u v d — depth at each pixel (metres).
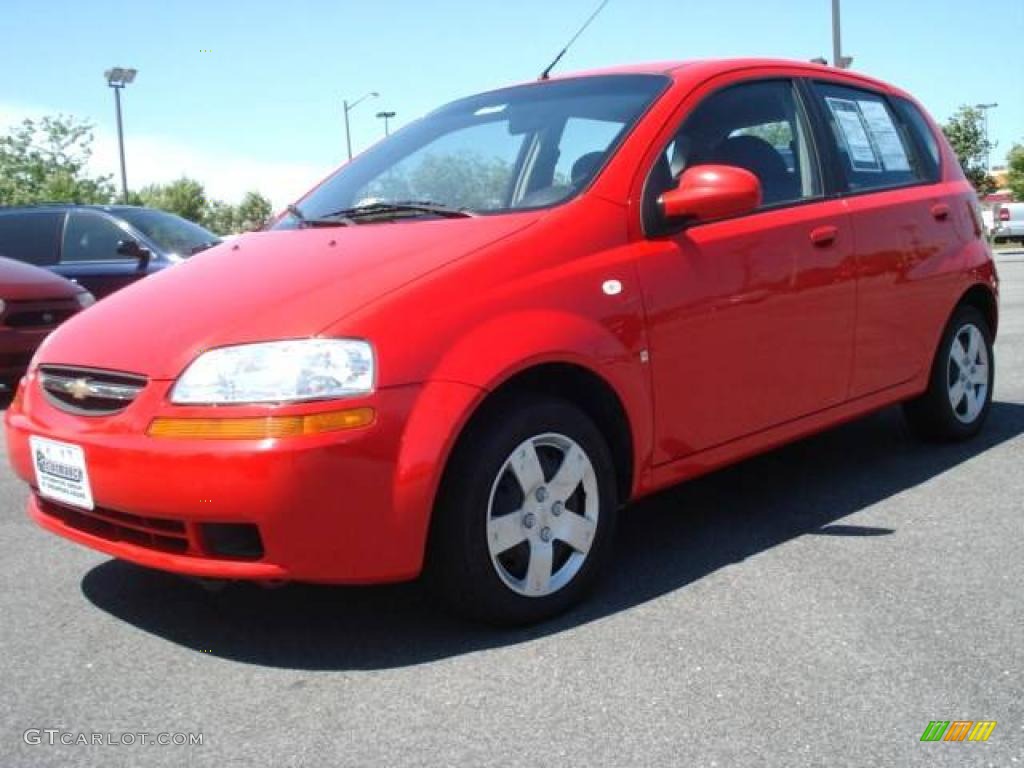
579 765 2.42
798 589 3.42
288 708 2.74
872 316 4.41
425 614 3.34
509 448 3.08
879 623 3.13
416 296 3.01
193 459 2.78
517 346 3.08
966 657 2.89
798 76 4.48
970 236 5.12
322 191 4.38
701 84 3.99
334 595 3.52
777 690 2.73
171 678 2.94
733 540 3.96
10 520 4.49
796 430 4.11
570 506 3.31
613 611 3.31
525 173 3.78
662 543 3.97
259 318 2.98
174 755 2.53
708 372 3.68
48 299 7.32
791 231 4.02
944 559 3.65
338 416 2.79
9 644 3.19
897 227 4.56
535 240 3.31
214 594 3.55
